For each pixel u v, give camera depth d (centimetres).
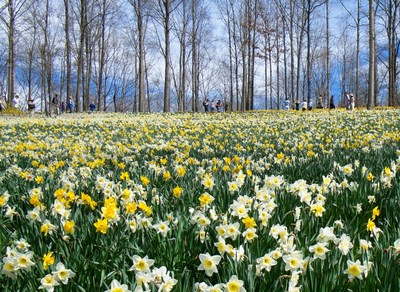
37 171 554
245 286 199
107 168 603
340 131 1197
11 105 3294
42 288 202
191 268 245
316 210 315
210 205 350
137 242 271
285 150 774
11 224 324
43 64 3447
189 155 772
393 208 331
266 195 336
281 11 4053
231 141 1013
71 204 370
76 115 2942
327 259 220
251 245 252
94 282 213
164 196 395
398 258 216
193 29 4669
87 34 4266
